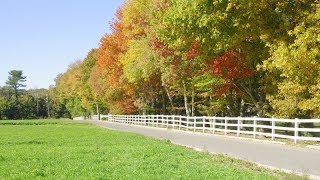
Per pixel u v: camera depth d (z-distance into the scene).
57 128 56.41
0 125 69.62
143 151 21.38
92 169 15.20
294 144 24.92
